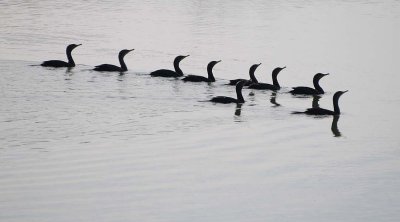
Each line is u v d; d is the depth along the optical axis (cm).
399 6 8181
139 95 3966
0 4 7769
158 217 2375
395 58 5328
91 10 7512
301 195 2622
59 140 3156
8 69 4528
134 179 2725
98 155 2978
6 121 3391
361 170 2919
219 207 2491
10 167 2806
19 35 5975
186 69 4931
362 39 6088
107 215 2369
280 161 3008
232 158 3014
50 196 2525
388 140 3331
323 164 2975
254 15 7406
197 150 3100
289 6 8119
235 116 3656
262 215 2423
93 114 3572
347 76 4775
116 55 5325
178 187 2653
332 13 7600
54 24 6569
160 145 3144
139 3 8156
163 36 6131
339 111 3812
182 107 3781
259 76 4775
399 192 2659
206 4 8181
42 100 3766
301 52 5534
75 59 5116
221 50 5588
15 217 2338
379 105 4025
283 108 3884
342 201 2575
